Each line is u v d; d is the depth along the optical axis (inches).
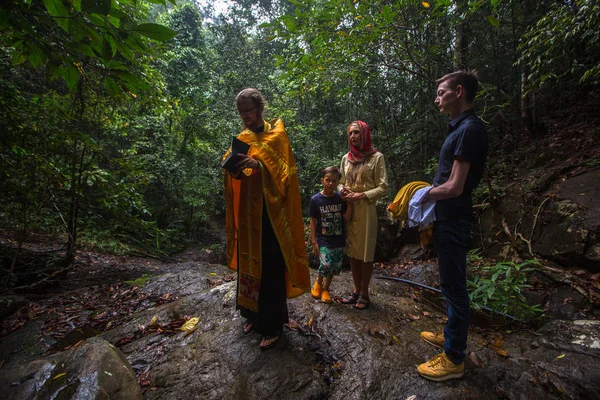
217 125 402.3
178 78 454.6
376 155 101.9
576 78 226.5
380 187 97.3
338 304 104.9
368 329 88.0
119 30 44.2
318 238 106.0
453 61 194.2
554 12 142.6
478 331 104.0
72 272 182.7
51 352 91.0
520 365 74.5
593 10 120.6
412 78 255.9
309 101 399.2
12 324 111.8
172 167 380.5
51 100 149.4
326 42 163.0
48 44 50.8
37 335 100.0
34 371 62.9
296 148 345.7
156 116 389.7
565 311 116.4
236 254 89.7
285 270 81.1
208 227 495.8
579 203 146.7
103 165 210.4
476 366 73.5
